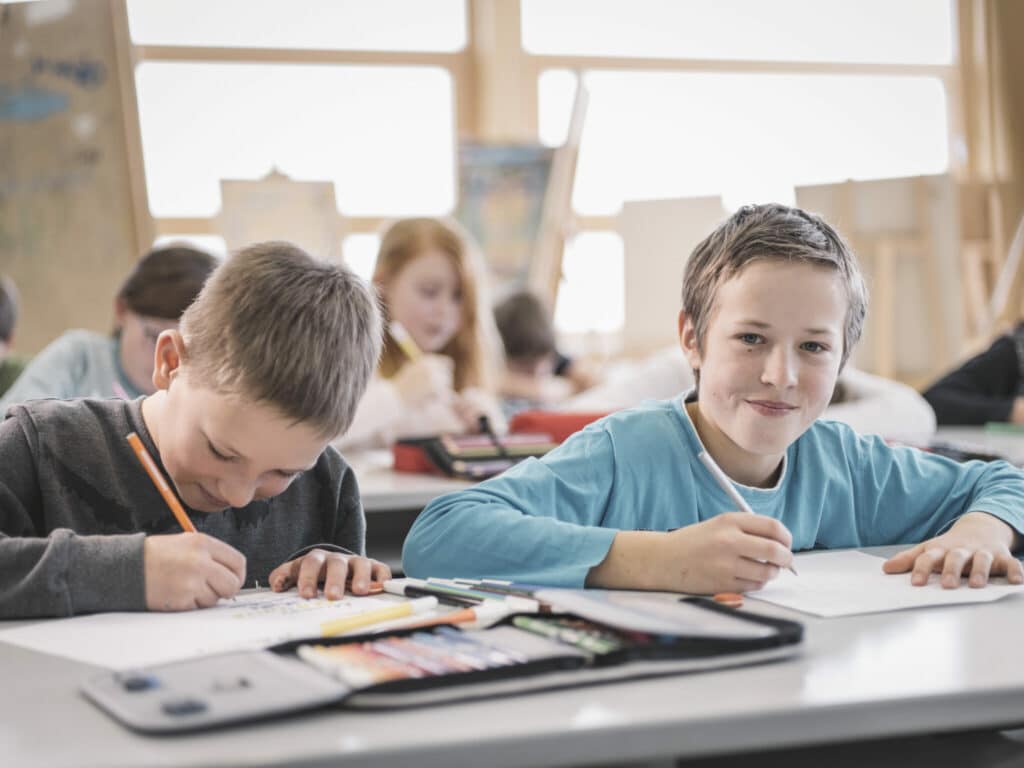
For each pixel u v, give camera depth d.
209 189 4.05
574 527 1.04
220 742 0.60
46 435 1.16
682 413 1.24
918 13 4.72
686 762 0.81
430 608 0.91
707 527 0.99
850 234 3.99
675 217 4.14
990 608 0.93
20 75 3.29
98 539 0.96
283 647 0.77
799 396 1.13
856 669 0.74
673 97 4.55
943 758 0.83
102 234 3.35
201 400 1.00
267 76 4.09
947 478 1.32
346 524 1.33
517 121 4.31
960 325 4.12
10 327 3.12
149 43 3.97
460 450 2.16
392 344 3.04
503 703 0.66
